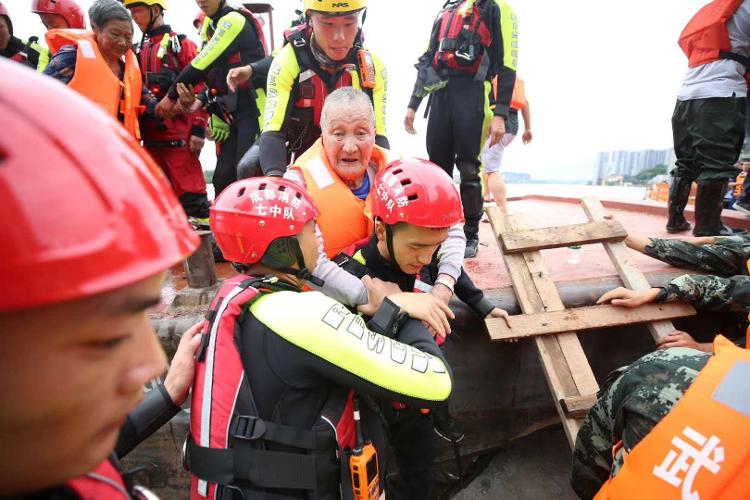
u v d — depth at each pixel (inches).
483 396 87.4
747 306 74.8
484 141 107.7
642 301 77.7
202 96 115.0
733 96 107.0
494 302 84.7
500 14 97.0
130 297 14.7
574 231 87.8
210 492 39.4
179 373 44.1
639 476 40.1
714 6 106.1
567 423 68.5
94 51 96.3
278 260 45.2
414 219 49.0
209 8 111.4
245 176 93.9
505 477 88.3
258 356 38.9
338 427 40.8
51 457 15.0
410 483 64.4
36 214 12.3
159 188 16.8
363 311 54.5
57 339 13.4
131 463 82.3
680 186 126.6
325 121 61.4
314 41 77.4
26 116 13.2
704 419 37.6
